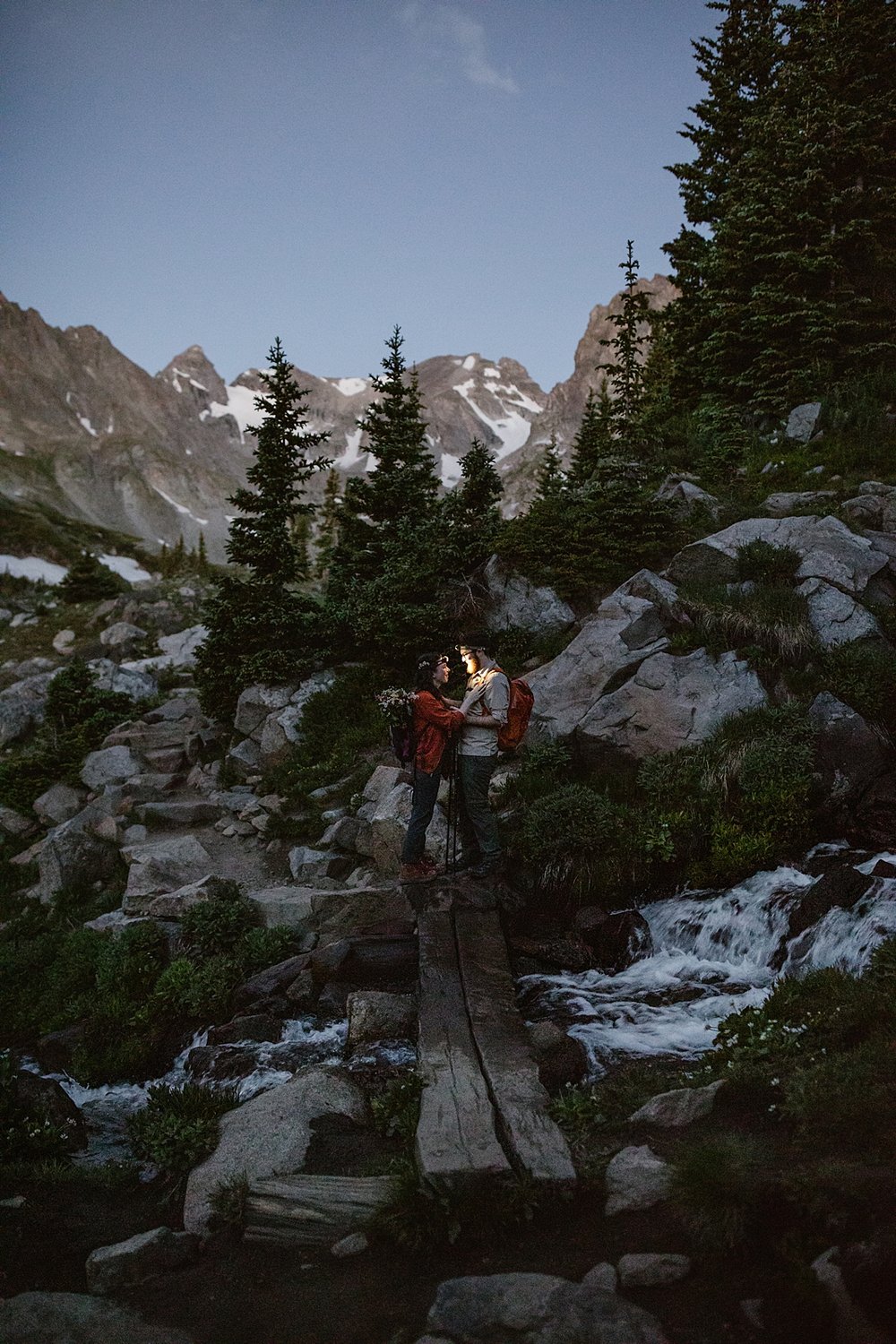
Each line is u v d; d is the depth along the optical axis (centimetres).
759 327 1856
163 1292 384
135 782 1437
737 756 893
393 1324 337
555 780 976
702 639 1046
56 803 1523
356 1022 674
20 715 2106
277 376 1525
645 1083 517
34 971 1002
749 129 2183
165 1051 763
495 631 1299
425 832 817
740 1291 320
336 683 1402
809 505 1309
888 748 895
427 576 1325
